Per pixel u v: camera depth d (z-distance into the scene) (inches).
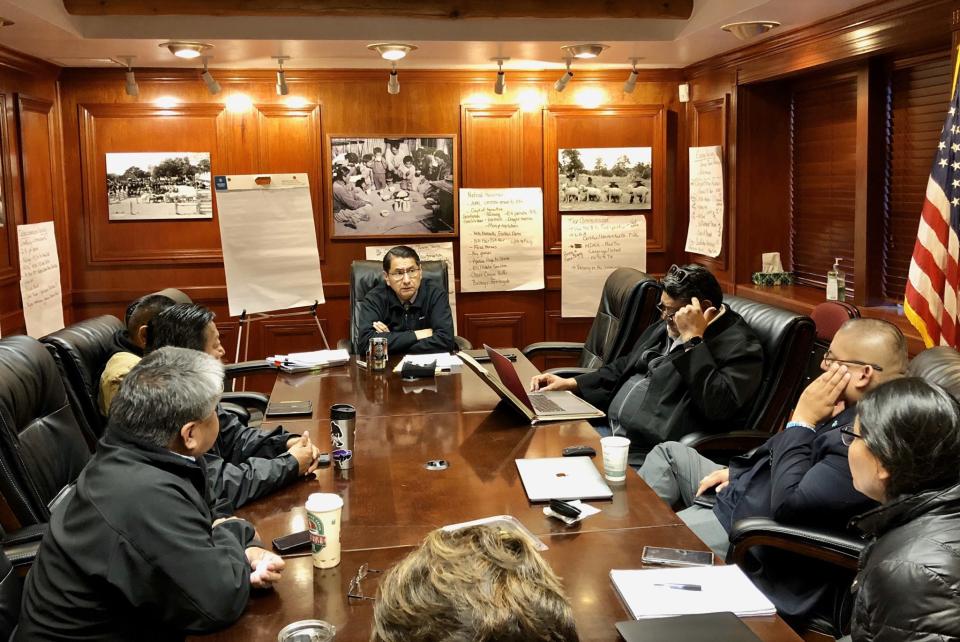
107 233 226.2
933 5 140.3
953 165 133.6
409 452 108.9
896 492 63.7
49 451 106.3
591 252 239.5
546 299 242.7
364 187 232.2
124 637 70.6
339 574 75.5
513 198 236.1
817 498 85.9
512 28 187.3
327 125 229.6
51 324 204.4
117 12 172.7
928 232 136.1
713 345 129.0
